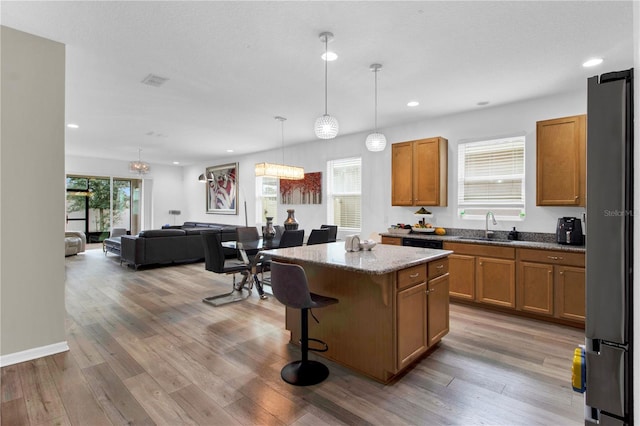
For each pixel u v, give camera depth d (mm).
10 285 2533
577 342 3006
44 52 2670
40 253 2652
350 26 2512
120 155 8703
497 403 2094
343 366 2584
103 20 2428
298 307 2234
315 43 2773
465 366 2562
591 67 3201
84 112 4773
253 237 5688
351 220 6203
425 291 2652
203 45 2811
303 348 2428
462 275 4090
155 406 2045
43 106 2660
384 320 2334
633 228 682
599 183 738
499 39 2686
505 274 3764
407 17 2391
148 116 4988
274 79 3545
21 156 2564
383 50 2883
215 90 3887
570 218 3719
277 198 7641
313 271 2826
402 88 3779
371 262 2387
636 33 585
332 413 1993
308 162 6934
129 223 9977
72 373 2424
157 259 6258
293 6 2271
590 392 767
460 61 3088
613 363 735
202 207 10164
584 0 2182
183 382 2322
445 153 4809
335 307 2645
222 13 2350
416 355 2527
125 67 3248
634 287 625
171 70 3322
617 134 716
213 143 7066
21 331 2578
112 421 1902
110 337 3084
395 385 2305
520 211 4250
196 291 4719
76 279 5410
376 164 5734
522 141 4250
